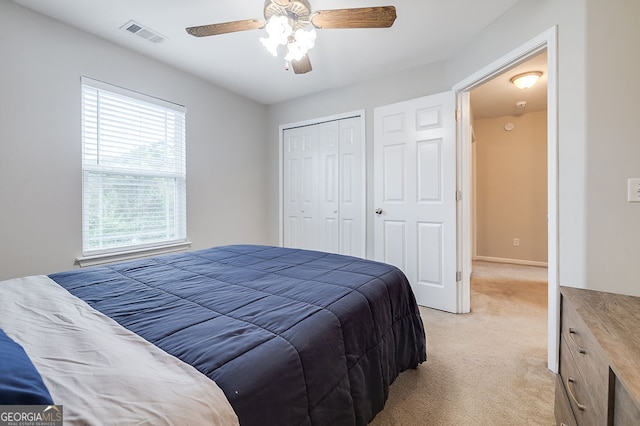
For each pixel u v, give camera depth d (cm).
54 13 203
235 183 353
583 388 92
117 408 54
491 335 218
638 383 60
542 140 451
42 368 64
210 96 322
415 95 286
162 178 282
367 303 126
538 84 338
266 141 399
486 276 389
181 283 137
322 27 172
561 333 121
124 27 220
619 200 144
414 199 279
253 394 68
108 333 84
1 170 189
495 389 156
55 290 121
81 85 224
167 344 80
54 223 212
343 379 99
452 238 259
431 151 269
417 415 138
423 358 170
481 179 492
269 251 215
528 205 462
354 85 324
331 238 348
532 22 182
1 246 190
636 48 139
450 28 222
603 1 146
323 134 353
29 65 199
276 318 99
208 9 200
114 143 246
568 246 162
